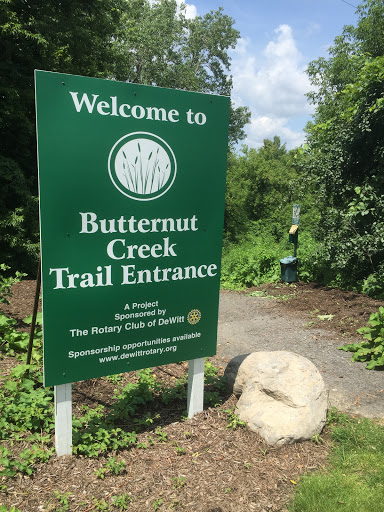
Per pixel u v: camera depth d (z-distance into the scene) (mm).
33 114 15766
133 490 2963
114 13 20172
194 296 3738
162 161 3402
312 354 5875
